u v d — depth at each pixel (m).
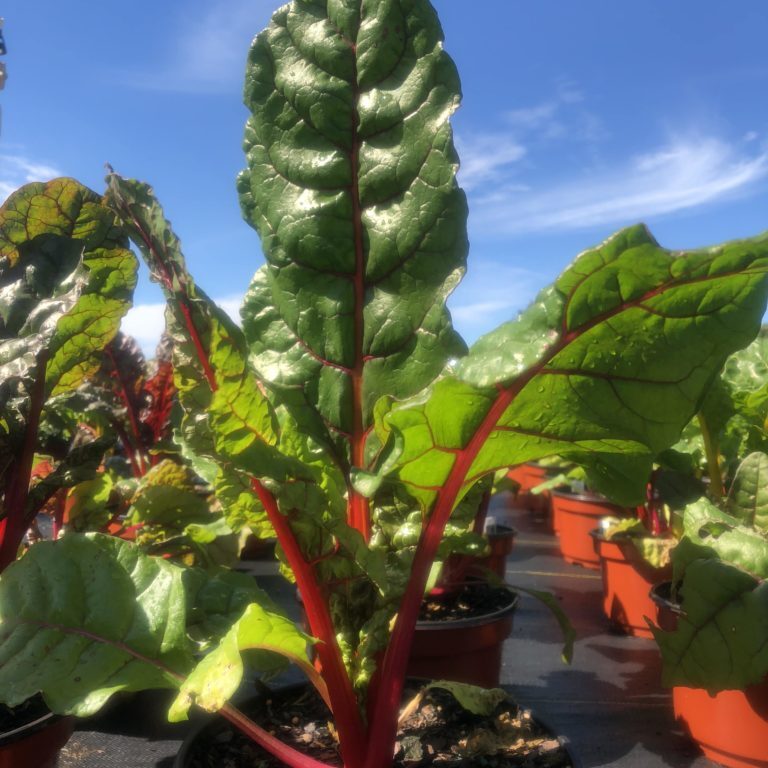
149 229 0.40
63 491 0.73
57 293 0.51
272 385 0.43
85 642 0.39
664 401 0.35
